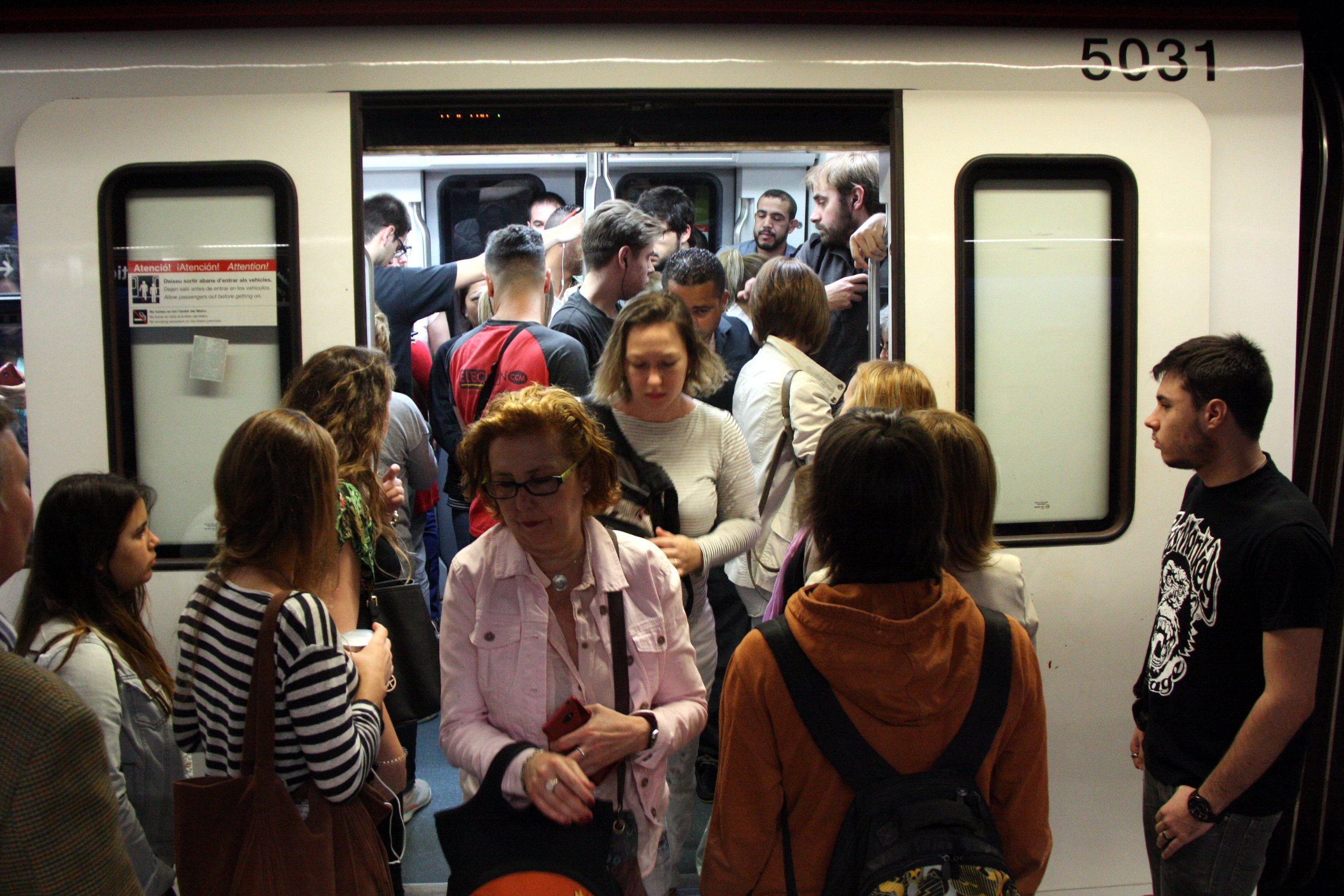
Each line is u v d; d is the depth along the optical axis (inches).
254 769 54.4
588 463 61.4
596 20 93.9
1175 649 73.1
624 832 60.6
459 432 142.6
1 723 39.2
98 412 92.0
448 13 92.8
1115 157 97.3
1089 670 99.7
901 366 83.3
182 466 93.4
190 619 58.0
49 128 91.0
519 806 56.7
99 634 67.9
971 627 49.9
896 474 48.7
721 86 94.8
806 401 104.3
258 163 91.9
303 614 54.3
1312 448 102.7
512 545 60.6
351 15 92.4
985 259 97.5
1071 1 96.5
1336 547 102.3
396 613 76.5
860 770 47.7
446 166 181.6
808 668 48.7
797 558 75.7
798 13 94.8
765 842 50.5
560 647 59.7
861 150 100.1
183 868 53.6
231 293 92.7
